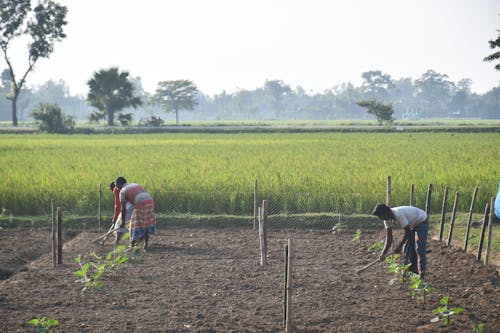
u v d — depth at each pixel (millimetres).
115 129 68062
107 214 17312
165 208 17797
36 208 17875
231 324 8508
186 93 157625
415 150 34000
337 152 32438
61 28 86188
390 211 10016
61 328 8289
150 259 12562
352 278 11062
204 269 11711
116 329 8258
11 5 83625
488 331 8227
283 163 25016
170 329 8258
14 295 9922
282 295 9984
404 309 9227
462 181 18922
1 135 62469
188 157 28734
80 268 11781
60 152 33656
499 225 15258
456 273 11414
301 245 14055
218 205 17625
